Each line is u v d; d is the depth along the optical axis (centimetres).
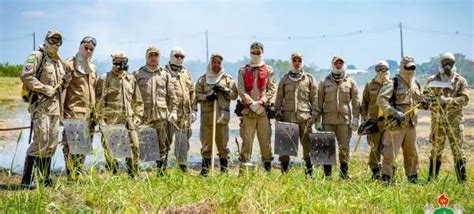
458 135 855
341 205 618
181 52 930
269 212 575
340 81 949
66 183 699
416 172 874
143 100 888
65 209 586
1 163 1032
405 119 859
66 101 795
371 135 930
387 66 926
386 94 867
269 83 934
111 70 841
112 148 769
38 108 741
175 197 636
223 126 927
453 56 873
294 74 950
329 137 900
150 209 606
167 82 909
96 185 665
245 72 934
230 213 585
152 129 841
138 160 779
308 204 606
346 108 946
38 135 739
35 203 591
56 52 763
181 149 866
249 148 919
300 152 1164
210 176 729
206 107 927
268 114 927
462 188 691
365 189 704
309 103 955
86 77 802
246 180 689
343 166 930
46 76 750
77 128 748
